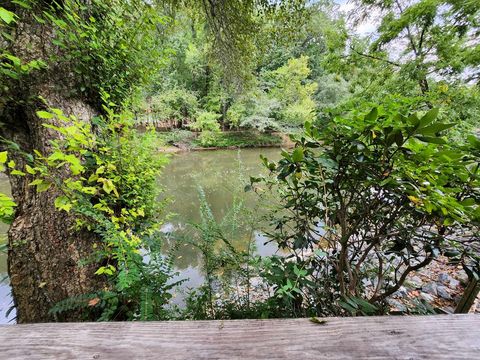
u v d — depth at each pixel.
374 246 0.99
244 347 0.38
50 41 1.25
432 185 0.61
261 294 1.40
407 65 3.55
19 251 1.25
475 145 0.58
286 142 11.42
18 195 1.28
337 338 0.38
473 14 2.97
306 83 12.98
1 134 1.21
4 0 1.17
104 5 1.43
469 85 3.13
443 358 0.35
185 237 1.37
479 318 0.41
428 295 1.78
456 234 0.80
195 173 6.44
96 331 0.40
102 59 1.46
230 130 12.93
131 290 1.01
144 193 1.70
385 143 0.64
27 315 1.25
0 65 1.00
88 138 1.11
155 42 1.80
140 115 2.24
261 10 3.47
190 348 0.38
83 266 1.29
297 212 1.04
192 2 3.43
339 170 0.81
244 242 1.57
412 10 3.39
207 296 1.19
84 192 1.15
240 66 4.29
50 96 1.26
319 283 0.99
